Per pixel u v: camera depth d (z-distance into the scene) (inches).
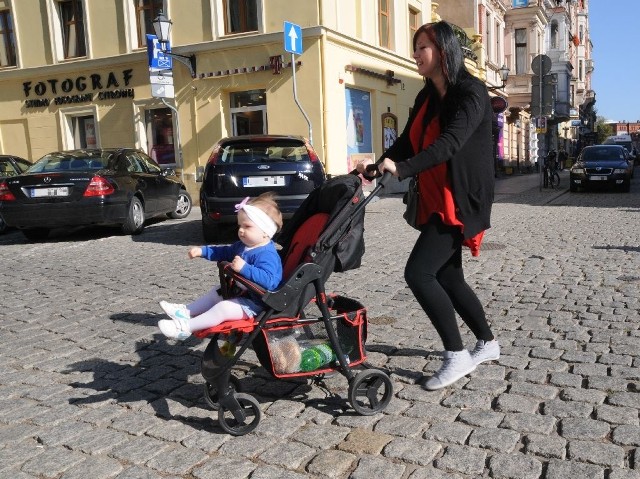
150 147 736.3
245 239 125.2
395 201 650.2
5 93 794.8
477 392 136.9
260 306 124.0
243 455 113.8
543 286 235.9
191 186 704.4
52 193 386.0
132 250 365.1
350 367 127.0
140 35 727.7
